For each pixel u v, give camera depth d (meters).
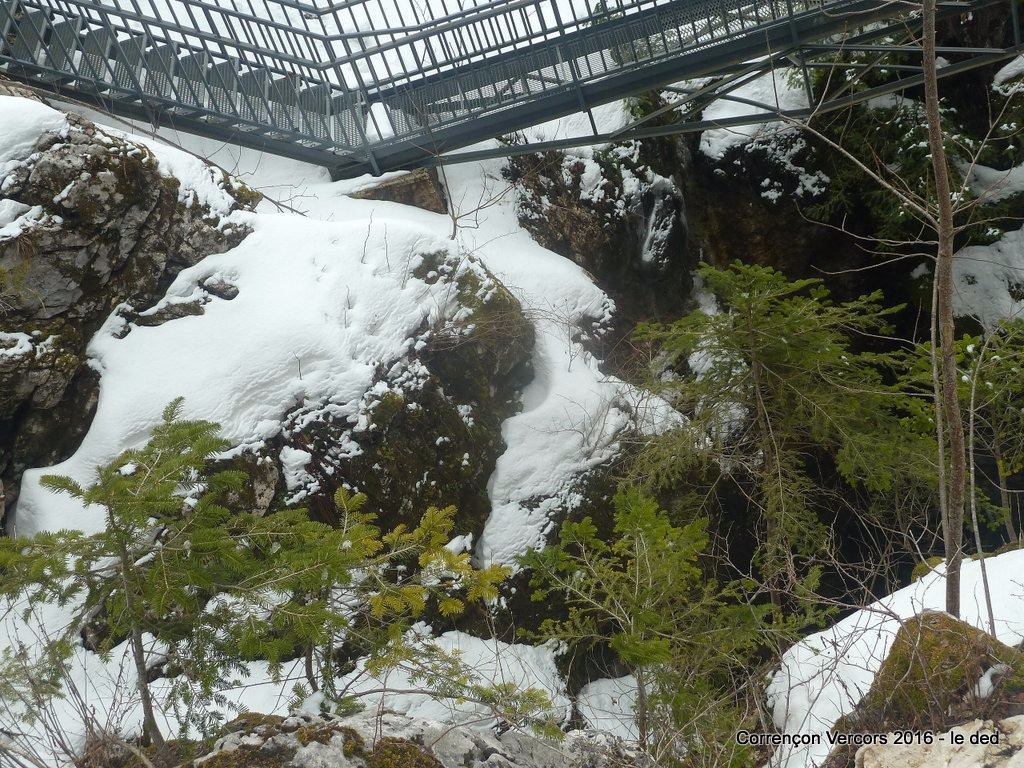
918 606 4.42
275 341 6.52
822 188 11.98
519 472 7.42
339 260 7.13
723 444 7.47
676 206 11.49
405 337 7.10
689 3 8.43
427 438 6.97
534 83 9.64
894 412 8.79
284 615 3.39
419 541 3.88
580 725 6.02
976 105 11.81
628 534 4.50
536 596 4.63
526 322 8.12
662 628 4.21
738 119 9.02
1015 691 3.40
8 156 6.18
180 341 6.55
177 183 7.06
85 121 6.62
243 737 3.34
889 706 3.57
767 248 12.32
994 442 7.31
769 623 4.56
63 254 6.29
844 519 10.52
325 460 6.40
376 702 4.98
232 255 7.09
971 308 11.52
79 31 8.33
